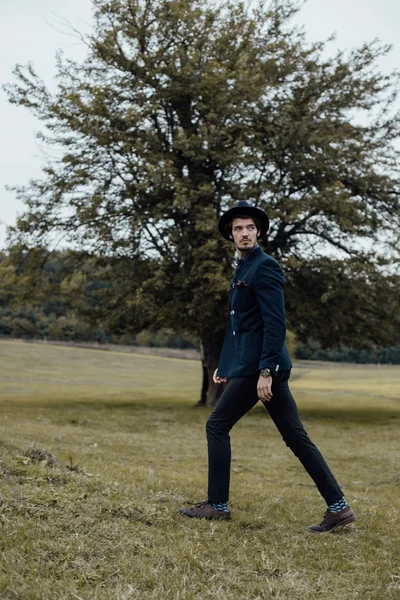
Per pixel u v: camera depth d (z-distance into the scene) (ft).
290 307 59.72
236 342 13.39
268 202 55.36
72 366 158.20
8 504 11.76
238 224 13.60
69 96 55.62
